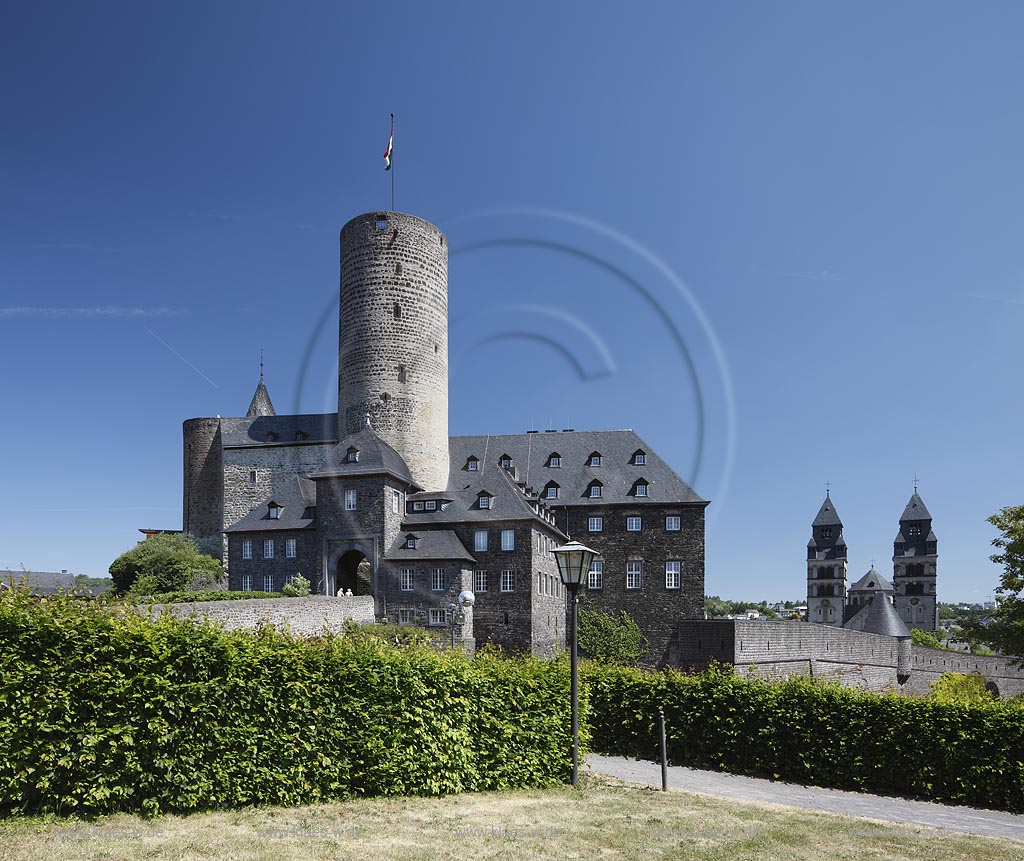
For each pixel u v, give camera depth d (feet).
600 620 174.70
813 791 55.98
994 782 53.42
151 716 35.53
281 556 152.35
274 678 39.24
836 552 393.29
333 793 40.09
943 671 182.50
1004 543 115.55
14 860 27.61
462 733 45.16
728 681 64.44
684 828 38.42
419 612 141.28
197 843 30.96
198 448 222.48
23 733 33.19
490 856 31.81
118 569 178.40
